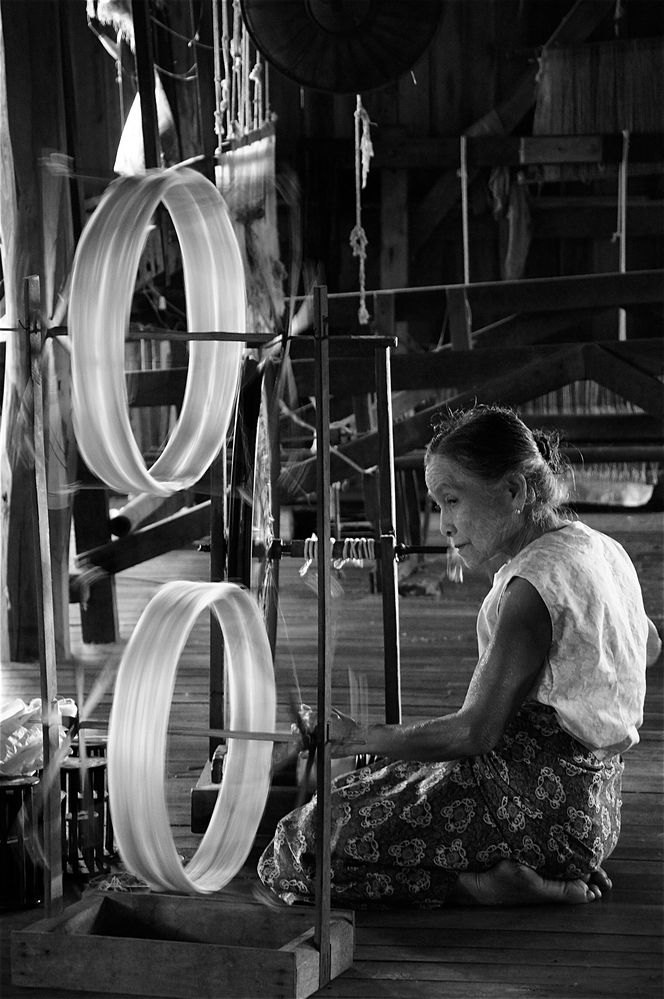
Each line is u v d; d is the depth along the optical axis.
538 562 2.30
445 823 2.36
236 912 2.18
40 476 2.16
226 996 1.99
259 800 2.47
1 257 4.58
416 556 6.96
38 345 2.15
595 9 8.69
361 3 4.97
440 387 6.32
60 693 4.18
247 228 3.84
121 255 2.03
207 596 2.22
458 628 5.64
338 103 9.27
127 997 2.03
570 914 2.37
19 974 2.08
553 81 8.61
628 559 2.50
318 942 2.04
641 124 8.57
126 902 2.22
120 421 2.04
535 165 8.86
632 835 2.84
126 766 2.12
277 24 4.96
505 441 2.34
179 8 5.71
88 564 5.18
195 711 4.07
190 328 2.32
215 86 3.87
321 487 2.01
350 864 2.37
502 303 6.93
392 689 2.80
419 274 9.55
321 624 2.03
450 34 9.30
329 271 9.07
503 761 2.37
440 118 9.36
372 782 2.42
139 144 5.11
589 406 8.85
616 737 2.35
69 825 2.54
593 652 2.30
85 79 7.63
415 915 2.37
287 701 4.16
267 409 2.86
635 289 6.86
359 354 2.79
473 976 2.08
